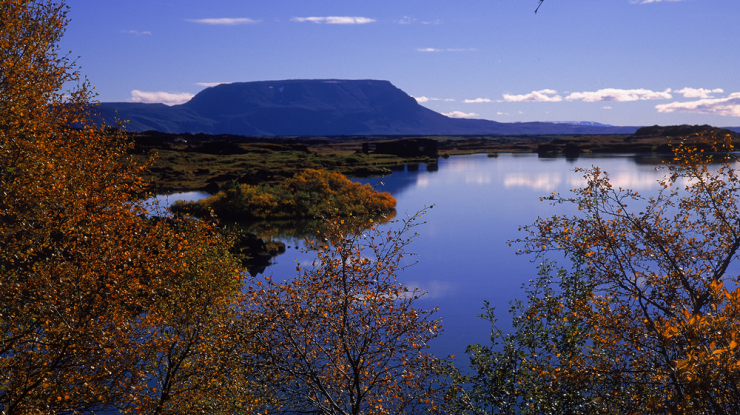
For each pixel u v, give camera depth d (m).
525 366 10.81
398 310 10.06
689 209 11.20
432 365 10.42
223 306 11.30
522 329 11.80
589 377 8.87
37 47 15.05
